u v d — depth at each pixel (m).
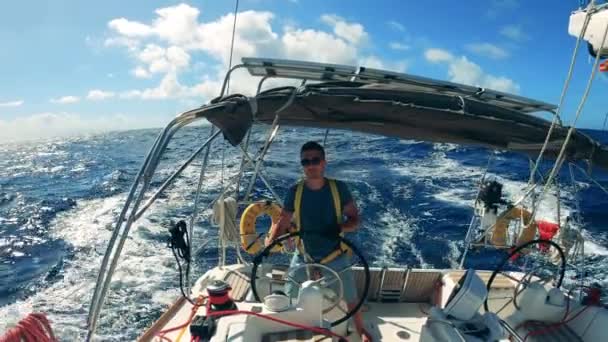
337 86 2.81
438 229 11.45
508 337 2.56
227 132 2.24
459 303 2.47
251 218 3.86
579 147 2.93
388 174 19.23
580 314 2.83
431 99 2.72
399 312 3.52
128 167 30.80
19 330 1.70
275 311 2.55
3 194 20.30
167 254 10.28
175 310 3.08
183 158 27.67
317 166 2.65
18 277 9.78
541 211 12.46
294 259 3.00
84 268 10.24
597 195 14.62
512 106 3.61
